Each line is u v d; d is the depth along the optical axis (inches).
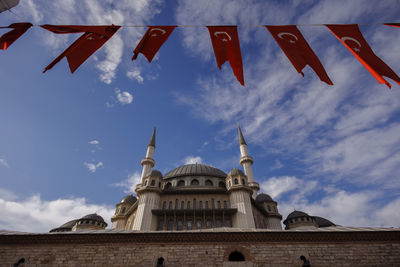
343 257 737.0
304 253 746.8
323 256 740.7
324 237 775.1
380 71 420.5
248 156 2471.7
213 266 730.8
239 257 825.5
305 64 448.8
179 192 1744.6
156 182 1776.6
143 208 1611.7
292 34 477.1
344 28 467.2
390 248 745.6
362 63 430.6
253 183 2282.2
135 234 794.8
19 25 417.1
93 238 794.8
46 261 753.6
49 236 799.1
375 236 768.9
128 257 756.6
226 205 1696.6
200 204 1706.4
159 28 478.3
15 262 748.6
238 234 784.9
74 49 441.7
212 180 2000.5
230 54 462.3
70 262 749.9
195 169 2132.1
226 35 480.7
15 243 789.9
